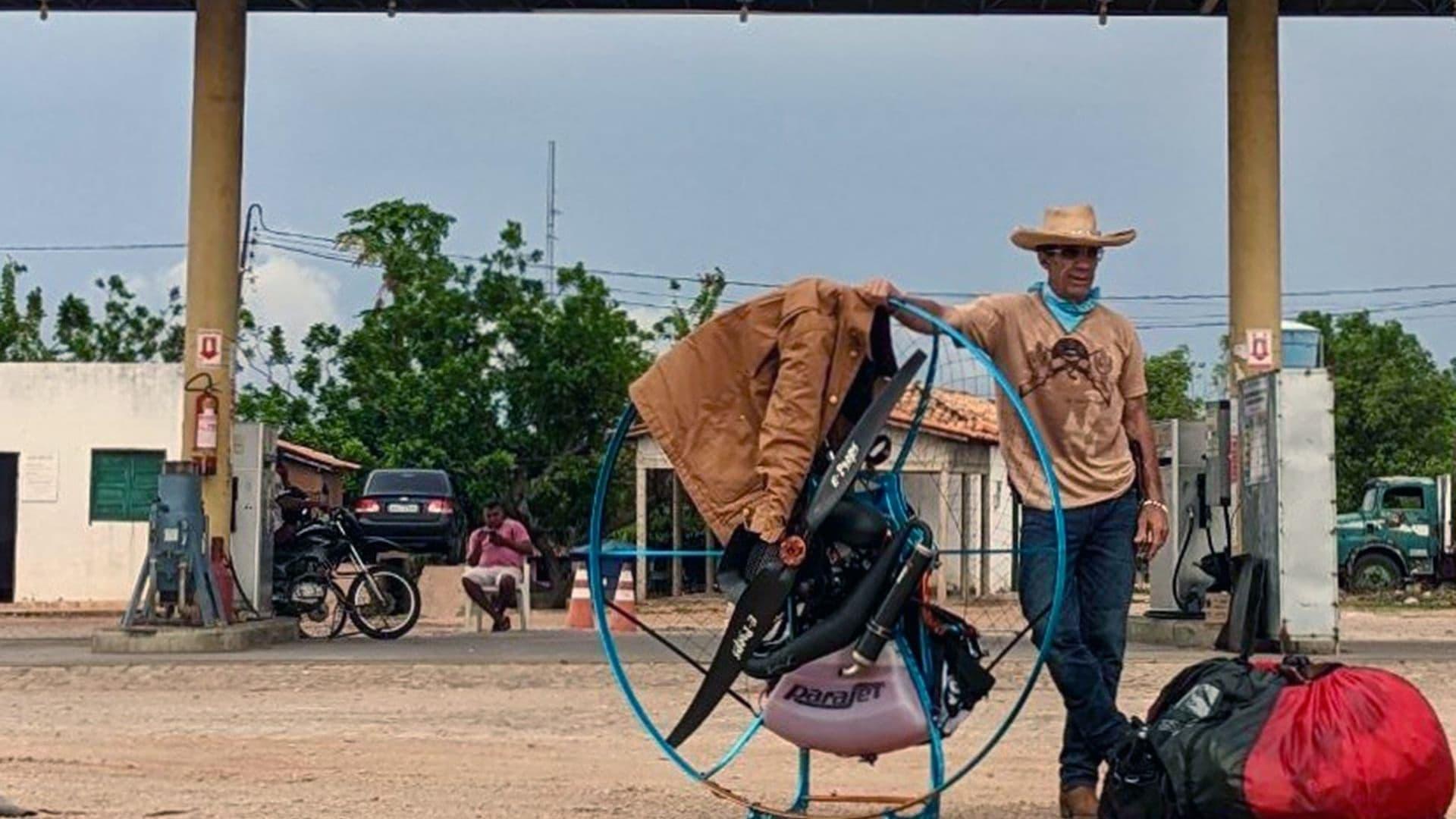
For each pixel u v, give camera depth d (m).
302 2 22.66
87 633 27.14
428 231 46.22
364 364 45.56
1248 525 19.00
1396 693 7.42
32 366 39.72
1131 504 8.50
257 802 9.39
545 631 24.78
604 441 43.78
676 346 7.86
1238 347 20.52
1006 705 14.02
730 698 14.48
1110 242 8.46
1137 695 14.86
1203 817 7.41
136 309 64.19
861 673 7.77
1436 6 22.09
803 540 7.61
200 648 19.50
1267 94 20.53
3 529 39.69
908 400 9.05
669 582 38.00
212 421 20.97
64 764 10.87
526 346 43.84
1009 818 8.84
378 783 10.15
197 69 21.17
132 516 39.69
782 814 8.28
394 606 22.58
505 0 22.62
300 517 23.66
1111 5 22.34
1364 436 67.50
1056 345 8.42
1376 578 46.38
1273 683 7.58
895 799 8.73
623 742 12.10
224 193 21.17
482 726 13.13
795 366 7.65
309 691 15.70
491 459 42.66
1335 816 7.20
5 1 22.33
